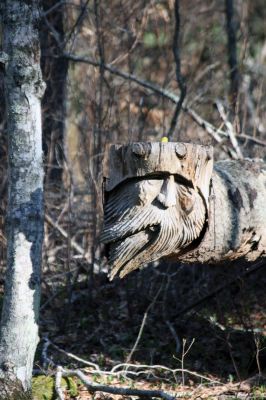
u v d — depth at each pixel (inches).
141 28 608.4
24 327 330.3
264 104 641.0
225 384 383.9
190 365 410.0
